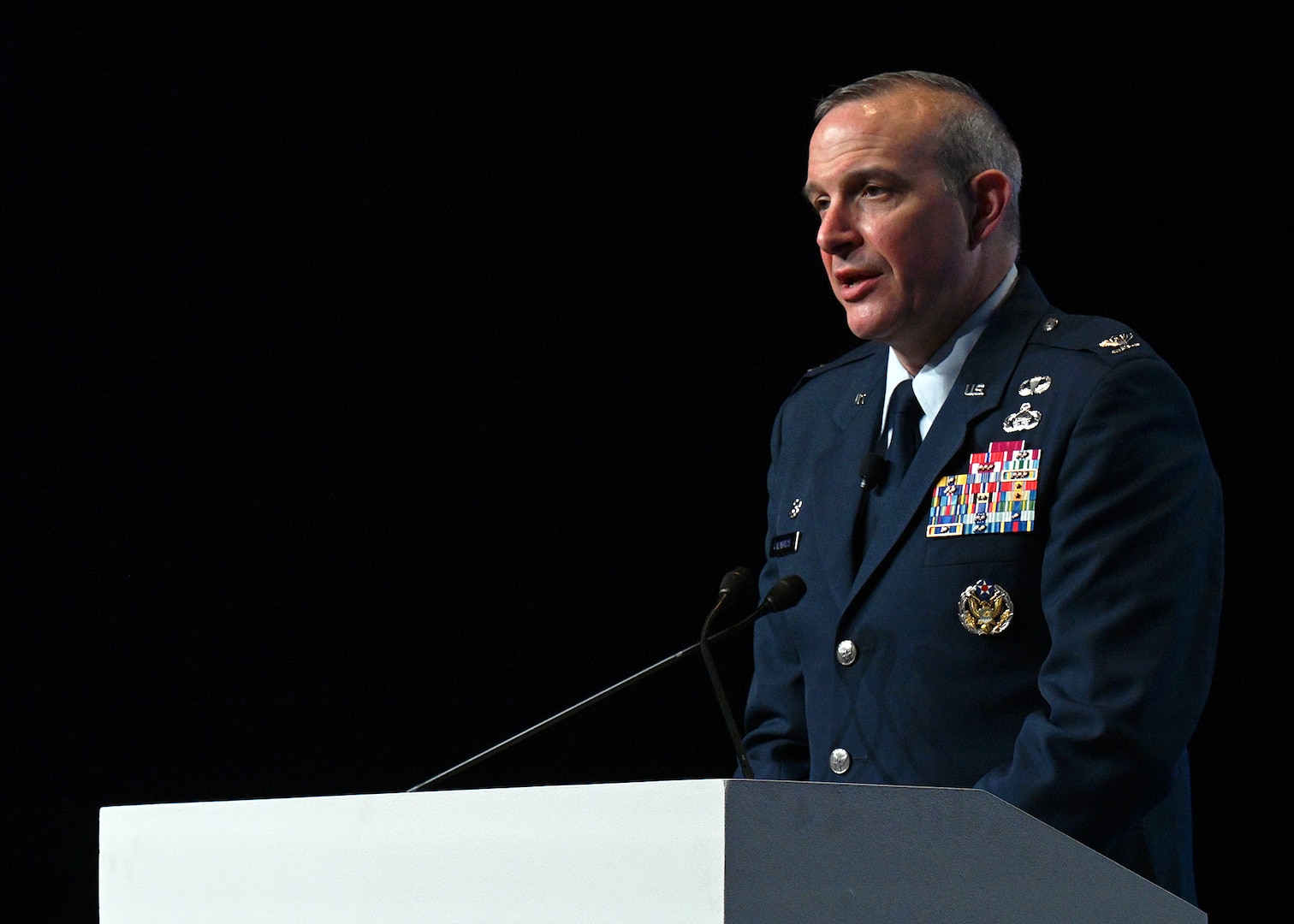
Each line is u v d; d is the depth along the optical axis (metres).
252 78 16.64
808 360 15.33
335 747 15.98
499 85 16.38
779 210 15.50
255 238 16.61
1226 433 13.64
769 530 8.91
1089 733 6.52
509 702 15.87
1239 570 13.52
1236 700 13.47
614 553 15.83
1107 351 7.50
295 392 16.50
